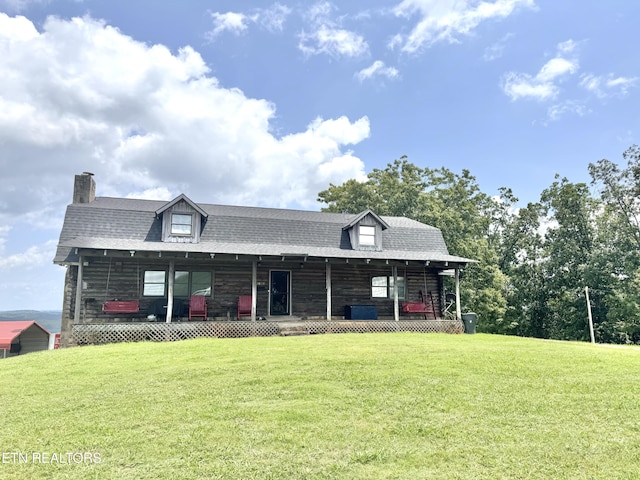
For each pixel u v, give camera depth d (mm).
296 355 10023
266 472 3947
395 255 18797
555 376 7824
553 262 33031
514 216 38500
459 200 36375
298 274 18938
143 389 7109
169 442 4703
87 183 18547
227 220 18812
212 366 8875
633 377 7758
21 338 23656
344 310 19281
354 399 6293
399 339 13492
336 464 4105
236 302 17859
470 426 5141
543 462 4121
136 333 14484
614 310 27844
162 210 17203
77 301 14211
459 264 19156
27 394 7102
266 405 6031
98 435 4973
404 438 4777
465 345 12086
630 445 4508
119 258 16641
